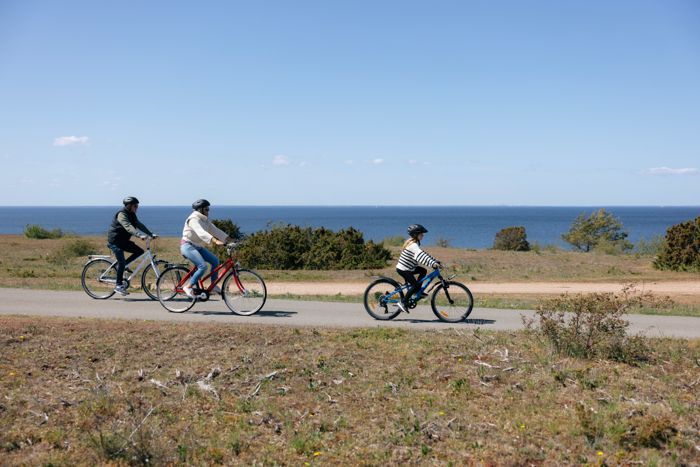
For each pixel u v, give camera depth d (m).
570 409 6.62
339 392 7.05
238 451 5.71
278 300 13.28
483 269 24.02
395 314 10.73
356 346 8.65
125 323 9.56
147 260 12.08
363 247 24.98
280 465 5.45
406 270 10.52
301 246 24.66
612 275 22.58
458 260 26.91
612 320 8.57
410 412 6.48
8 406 6.40
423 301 13.06
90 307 11.34
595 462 5.50
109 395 6.74
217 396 6.86
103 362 7.80
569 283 19.84
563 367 7.85
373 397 6.90
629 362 8.18
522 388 7.21
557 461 5.53
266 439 5.96
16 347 8.19
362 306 12.39
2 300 12.11
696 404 6.77
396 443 5.86
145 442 5.61
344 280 20.23
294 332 9.28
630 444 5.86
